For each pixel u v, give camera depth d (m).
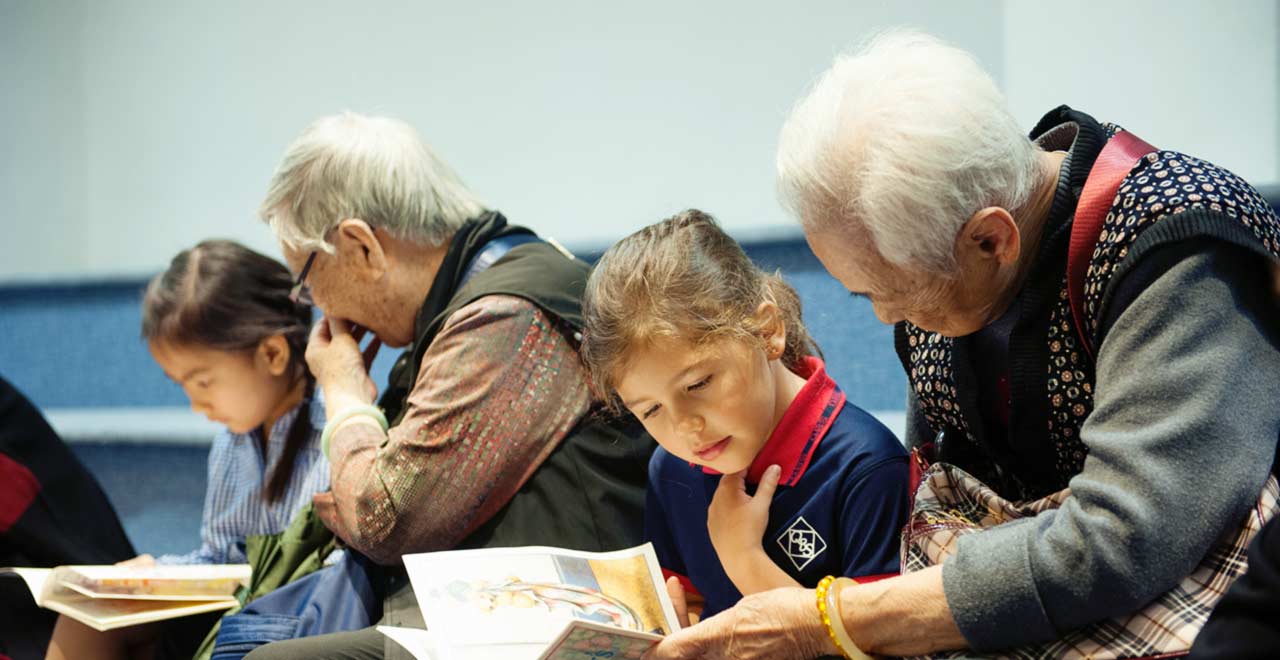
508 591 1.61
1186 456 1.25
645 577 1.70
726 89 3.31
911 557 1.49
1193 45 2.69
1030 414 1.50
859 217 1.39
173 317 2.42
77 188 4.26
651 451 2.01
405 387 2.17
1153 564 1.25
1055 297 1.45
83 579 2.13
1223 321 1.27
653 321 1.53
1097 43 2.77
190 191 4.11
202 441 3.85
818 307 3.02
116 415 4.10
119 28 4.13
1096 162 1.42
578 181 3.54
